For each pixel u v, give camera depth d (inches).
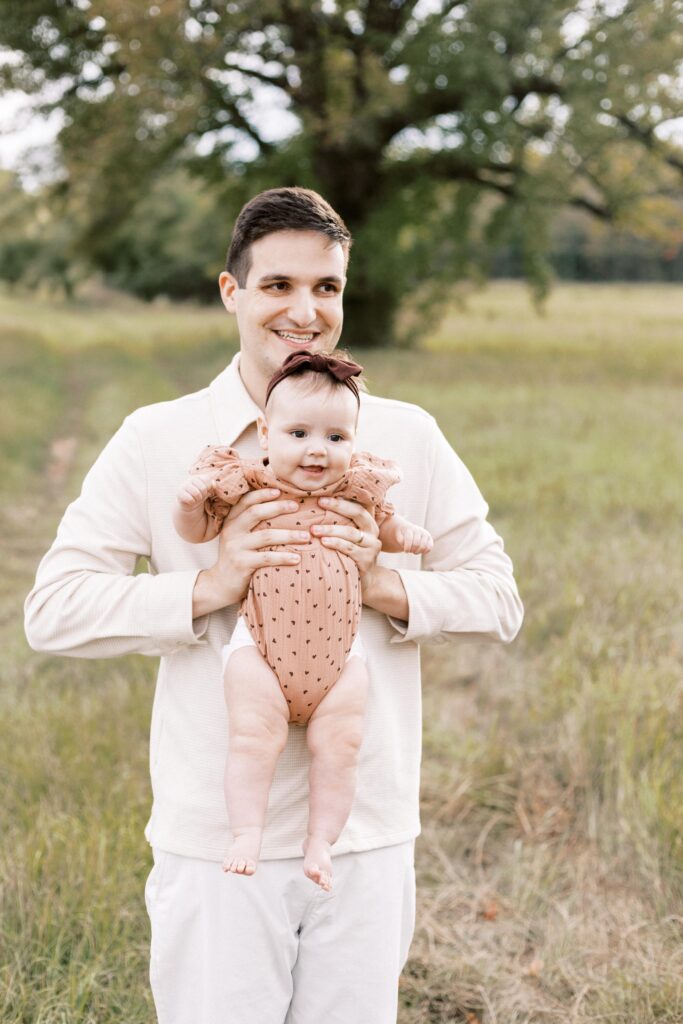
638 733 163.9
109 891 129.6
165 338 1034.1
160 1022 83.4
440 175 844.6
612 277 2519.7
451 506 87.7
